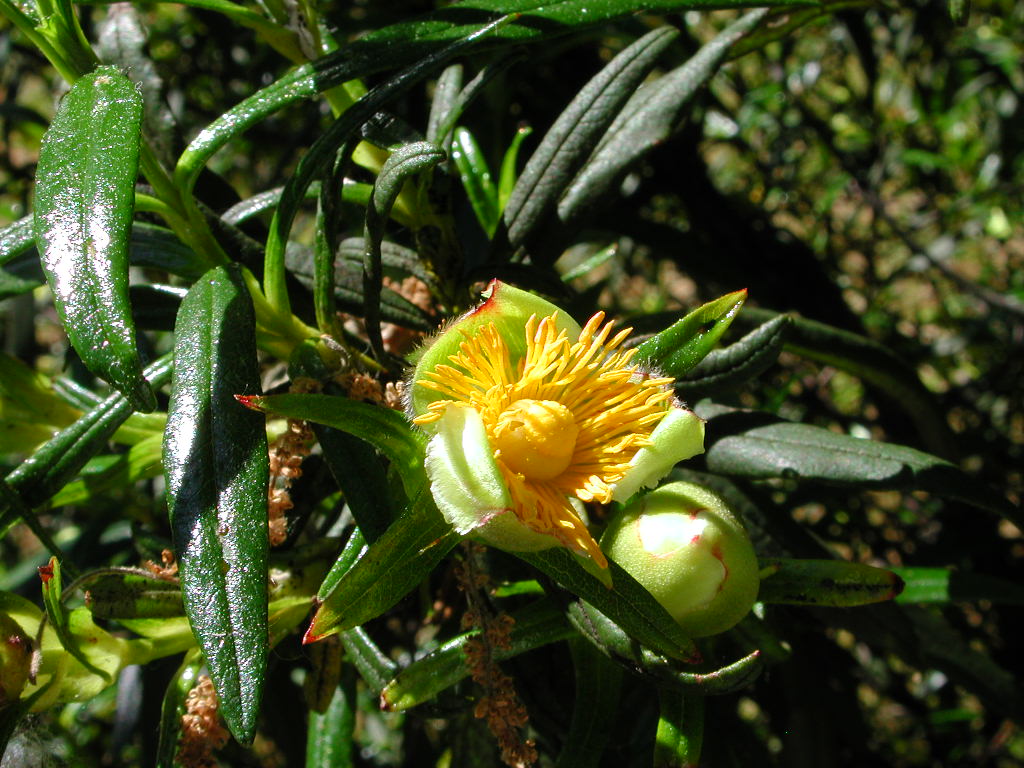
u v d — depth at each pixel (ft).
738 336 0.67
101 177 0.38
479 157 0.65
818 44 1.29
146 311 0.53
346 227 0.73
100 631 0.46
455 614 0.60
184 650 0.50
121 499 0.80
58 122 0.39
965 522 1.00
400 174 0.45
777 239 1.08
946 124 1.16
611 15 0.50
